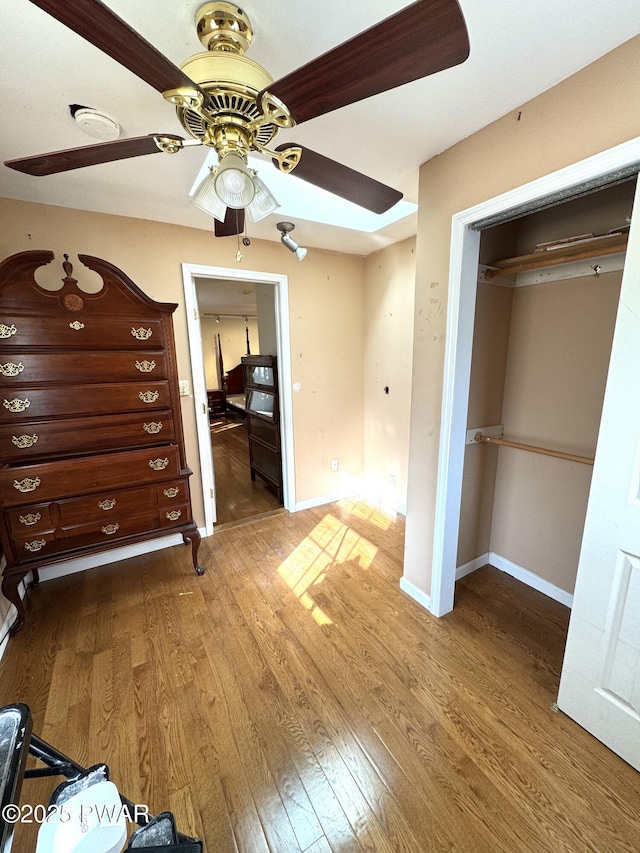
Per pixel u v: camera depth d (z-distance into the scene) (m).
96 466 1.93
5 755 0.69
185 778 1.20
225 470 4.41
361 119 1.34
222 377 7.99
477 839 1.04
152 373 2.04
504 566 2.32
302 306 3.00
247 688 1.52
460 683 1.53
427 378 1.80
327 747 1.29
